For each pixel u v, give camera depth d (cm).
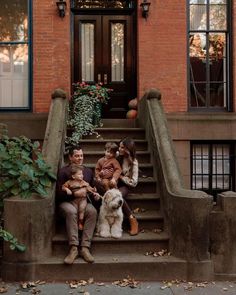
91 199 602
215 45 948
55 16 909
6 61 943
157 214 629
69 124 816
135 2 987
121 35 1005
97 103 864
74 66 994
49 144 658
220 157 924
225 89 947
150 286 514
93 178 614
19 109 930
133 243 571
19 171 558
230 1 943
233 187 921
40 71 905
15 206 527
